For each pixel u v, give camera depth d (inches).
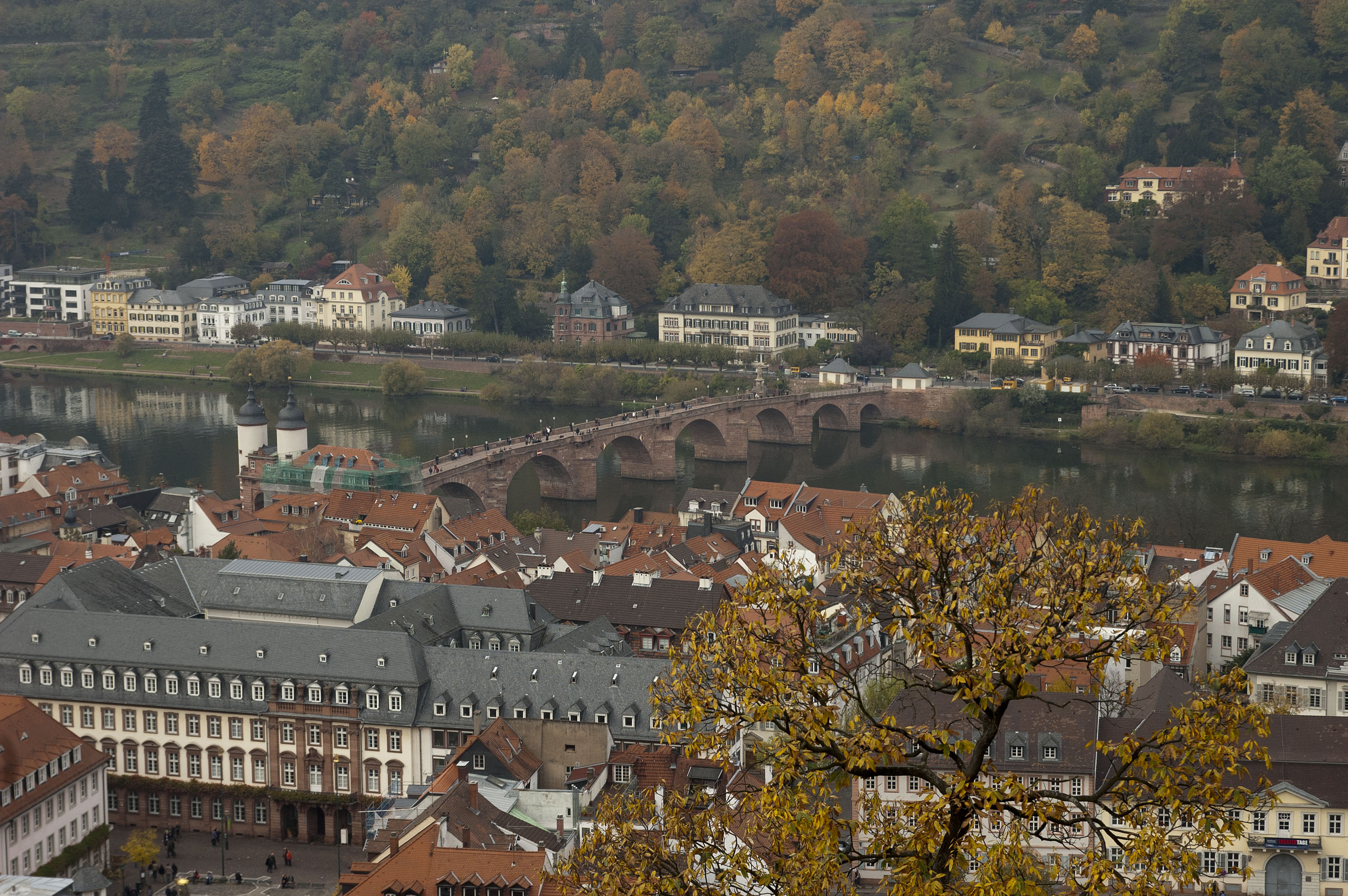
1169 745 4165.8
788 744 4256.9
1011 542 4350.4
